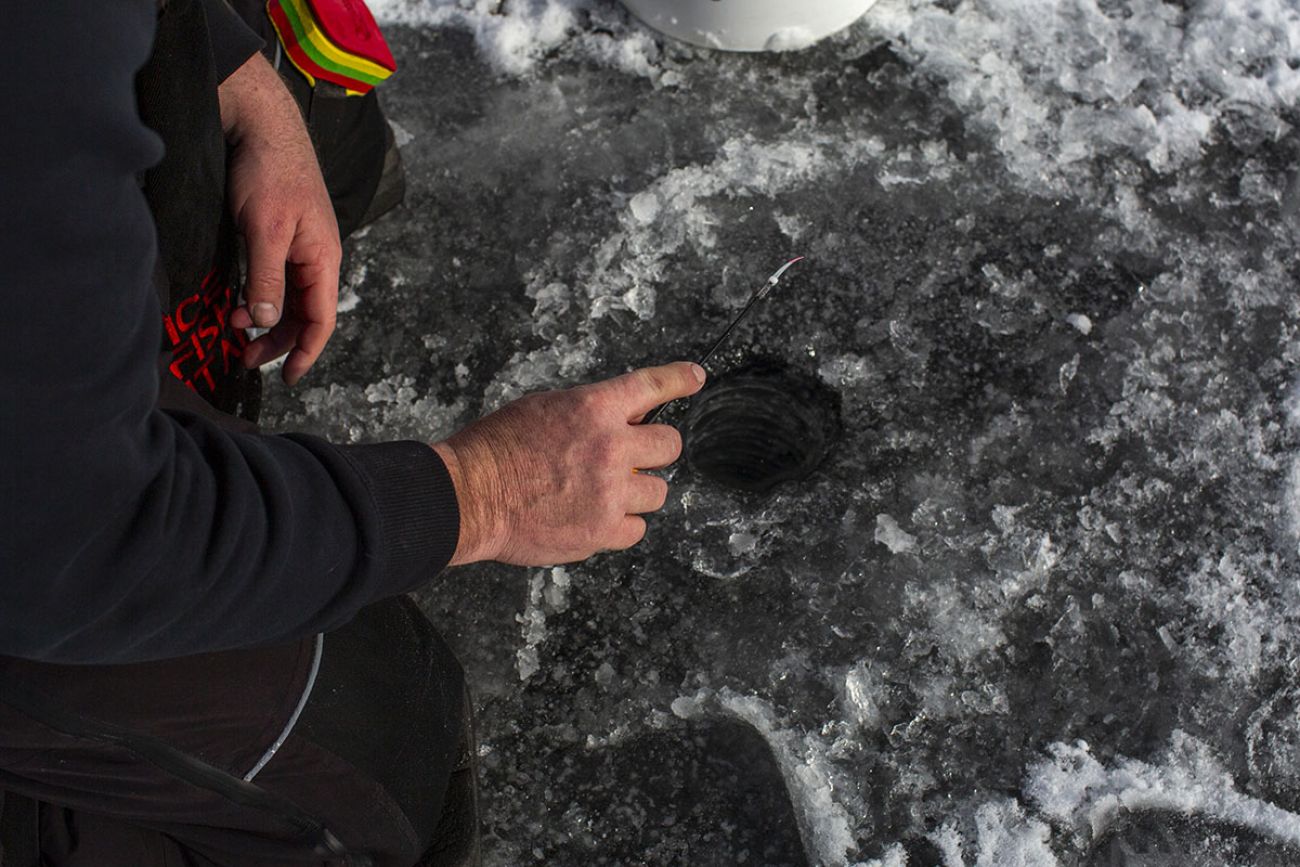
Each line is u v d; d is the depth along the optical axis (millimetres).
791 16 2090
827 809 1667
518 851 1688
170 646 949
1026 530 1848
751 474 2199
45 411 750
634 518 1396
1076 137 2156
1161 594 1814
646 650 1784
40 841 1293
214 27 1419
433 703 1477
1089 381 1956
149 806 1265
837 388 1951
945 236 2066
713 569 1830
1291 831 1678
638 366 1959
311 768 1298
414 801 1435
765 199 2092
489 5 2256
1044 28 2252
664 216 2074
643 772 1727
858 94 2189
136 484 841
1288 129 2186
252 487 974
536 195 2100
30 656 876
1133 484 1883
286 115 1588
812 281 2020
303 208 1562
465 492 1249
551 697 1767
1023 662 1768
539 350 1975
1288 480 1892
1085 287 2031
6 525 773
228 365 1669
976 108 2178
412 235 2070
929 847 1649
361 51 1681
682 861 1673
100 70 733
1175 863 1664
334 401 1941
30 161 703
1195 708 1745
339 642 1320
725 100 2184
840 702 1738
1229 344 1994
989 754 1711
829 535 1847
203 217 1327
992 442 1908
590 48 2234
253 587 965
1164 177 2131
